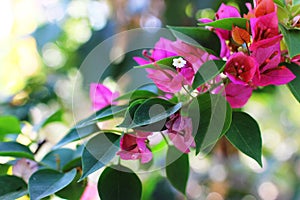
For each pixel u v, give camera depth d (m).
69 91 1.30
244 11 0.70
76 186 0.60
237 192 1.42
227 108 0.55
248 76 0.55
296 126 1.77
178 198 1.24
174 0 1.05
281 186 1.59
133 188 0.58
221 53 0.58
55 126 0.76
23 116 1.13
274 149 1.76
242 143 0.56
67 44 1.43
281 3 0.57
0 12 1.51
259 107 1.67
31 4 1.51
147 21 1.09
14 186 0.60
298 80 0.57
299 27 0.56
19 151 0.63
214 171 1.45
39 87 1.25
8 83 1.40
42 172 0.59
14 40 1.49
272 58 0.56
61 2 1.45
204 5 0.98
